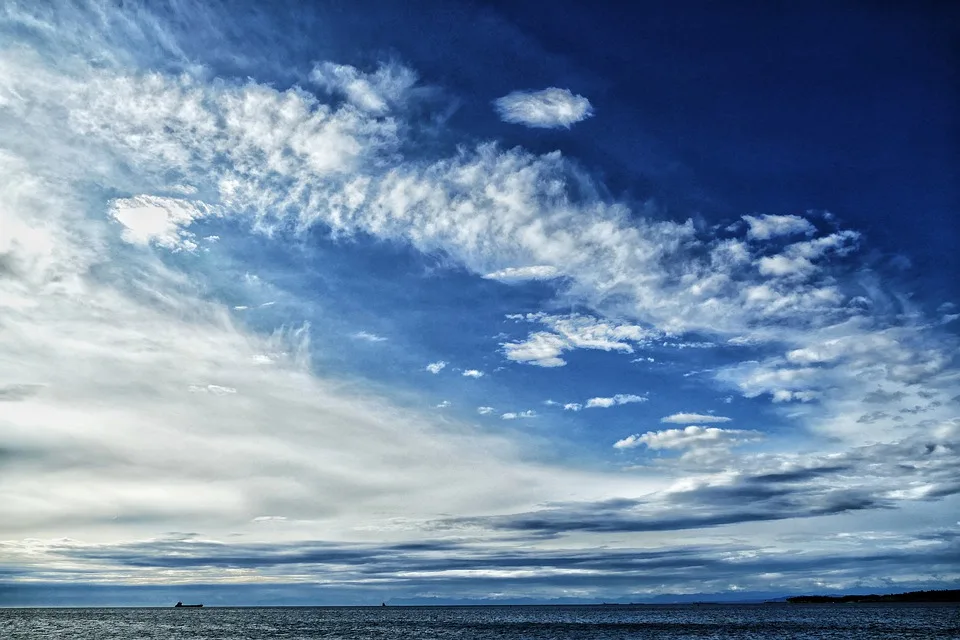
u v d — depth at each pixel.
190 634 174.00
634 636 154.50
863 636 144.88
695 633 163.62
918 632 155.50
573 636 156.88
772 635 150.75
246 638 158.25
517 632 176.25
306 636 165.00
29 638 158.12
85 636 165.00
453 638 154.62
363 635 168.75
